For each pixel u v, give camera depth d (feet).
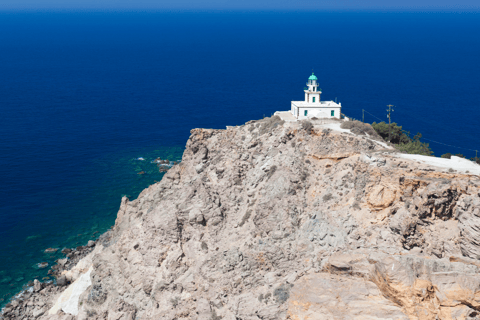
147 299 258.37
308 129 264.72
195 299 235.20
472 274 166.30
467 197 183.01
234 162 286.25
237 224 259.39
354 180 233.76
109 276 285.43
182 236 268.00
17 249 362.74
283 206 240.73
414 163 214.90
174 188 327.06
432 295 170.81
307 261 218.38
